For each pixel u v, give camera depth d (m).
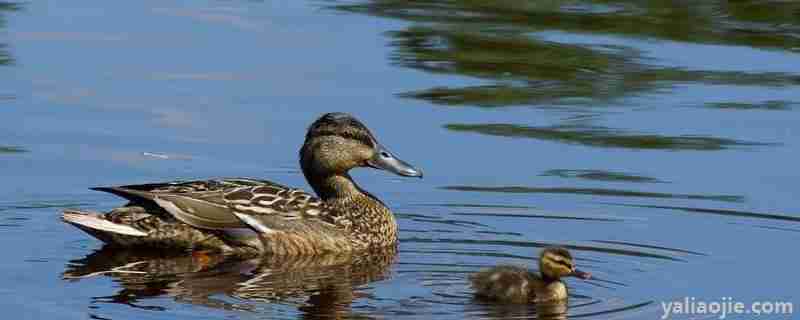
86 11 23.30
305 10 23.62
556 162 17.27
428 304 12.55
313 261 14.43
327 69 20.56
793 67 20.70
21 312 12.20
